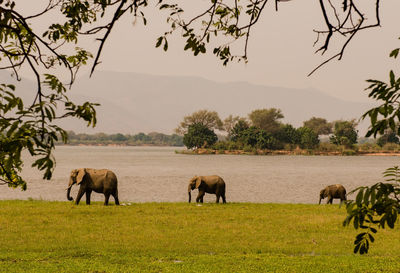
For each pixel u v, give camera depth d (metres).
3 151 3.15
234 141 190.38
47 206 24.91
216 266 13.53
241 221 21.14
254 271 12.96
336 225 19.97
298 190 50.25
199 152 189.00
